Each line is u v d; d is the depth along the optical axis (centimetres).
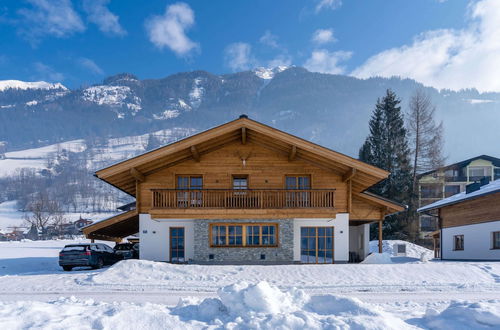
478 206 2025
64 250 1711
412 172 3941
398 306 867
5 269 1678
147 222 1788
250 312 651
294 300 728
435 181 4241
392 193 3769
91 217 11388
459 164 4991
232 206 1756
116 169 1673
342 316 653
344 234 1797
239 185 1841
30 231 7775
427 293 1044
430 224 4669
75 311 677
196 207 1725
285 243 1744
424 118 4000
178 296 1022
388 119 4103
